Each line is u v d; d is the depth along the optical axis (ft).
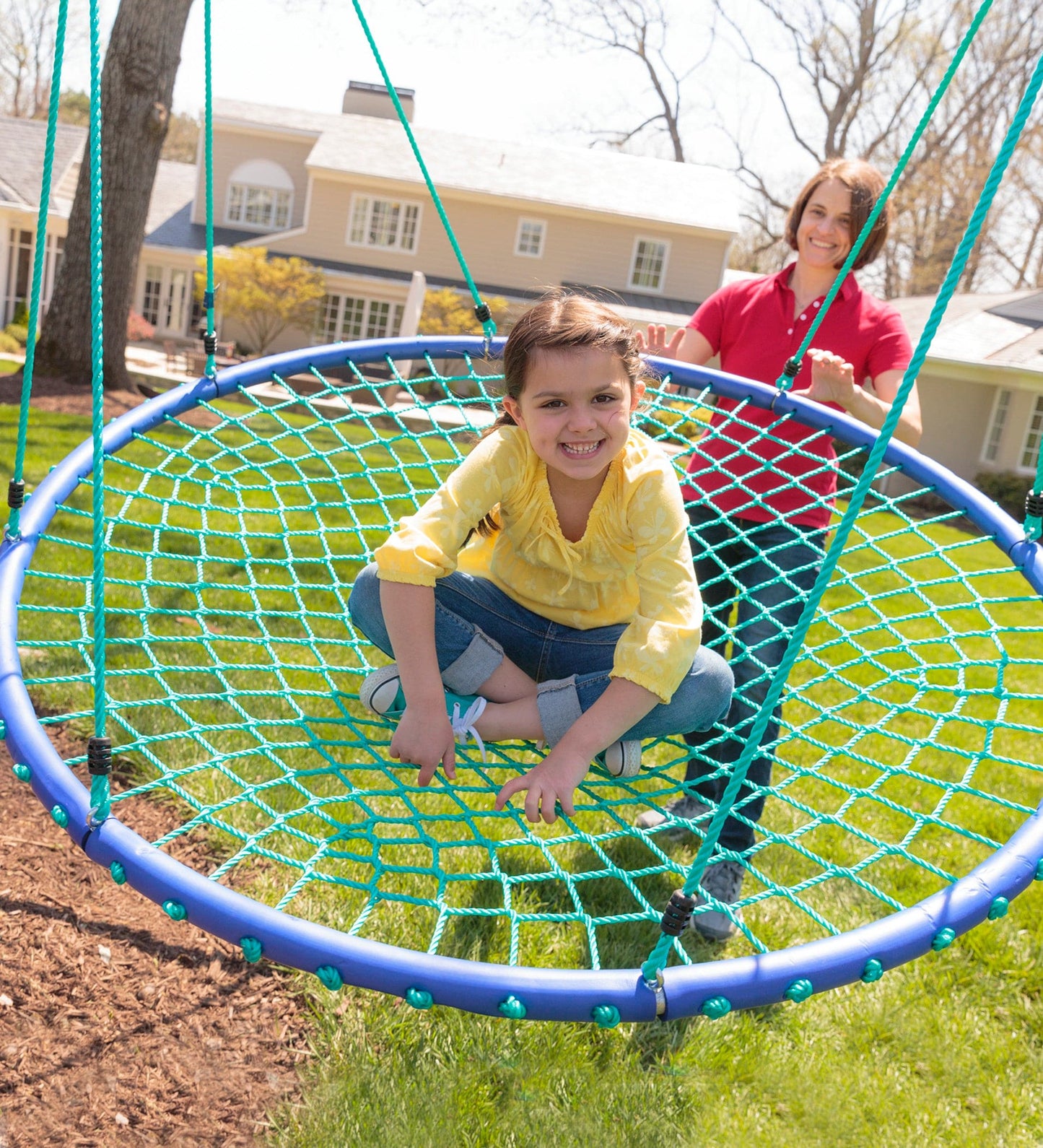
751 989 4.86
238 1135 6.97
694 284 89.61
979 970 9.55
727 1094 7.73
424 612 6.47
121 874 5.11
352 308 87.76
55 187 82.58
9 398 35.47
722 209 90.53
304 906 9.04
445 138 92.27
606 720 6.11
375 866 5.51
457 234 87.71
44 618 14.14
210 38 9.54
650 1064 7.94
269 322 84.23
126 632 14.07
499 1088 7.49
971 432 73.05
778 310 10.84
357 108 97.55
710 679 6.84
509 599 7.47
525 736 6.87
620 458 6.85
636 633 6.36
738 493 10.54
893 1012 8.80
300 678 13.52
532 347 6.27
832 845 11.64
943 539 42.73
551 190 88.07
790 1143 7.32
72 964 8.24
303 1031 7.91
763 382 10.85
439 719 6.33
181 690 12.55
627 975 4.83
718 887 9.75
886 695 17.80
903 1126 7.62
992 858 5.73
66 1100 7.05
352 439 38.68
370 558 8.98
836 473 10.66
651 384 10.64
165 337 91.30
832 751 6.90
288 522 22.21
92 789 5.27
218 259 79.66
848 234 10.15
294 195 93.09
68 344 39.78
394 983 4.74
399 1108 7.15
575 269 88.69
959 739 16.02
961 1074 8.19
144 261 90.63
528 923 9.32
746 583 10.41
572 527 7.07
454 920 9.20
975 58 93.76
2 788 10.53
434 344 11.35
